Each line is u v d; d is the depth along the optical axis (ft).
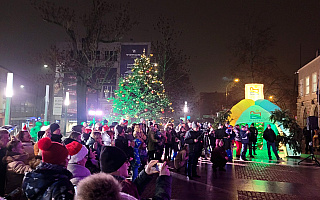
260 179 36.01
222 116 70.90
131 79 75.51
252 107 68.90
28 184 8.71
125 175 9.78
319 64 109.81
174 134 53.93
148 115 74.02
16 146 16.40
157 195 9.30
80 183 6.23
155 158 45.01
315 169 44.55
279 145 62.28
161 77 108.37
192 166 36.78
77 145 13.17
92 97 134.72
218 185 32.12
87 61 70.13
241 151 55.31
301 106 132.36
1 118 133.49
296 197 27.78
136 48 160.76
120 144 25.70
